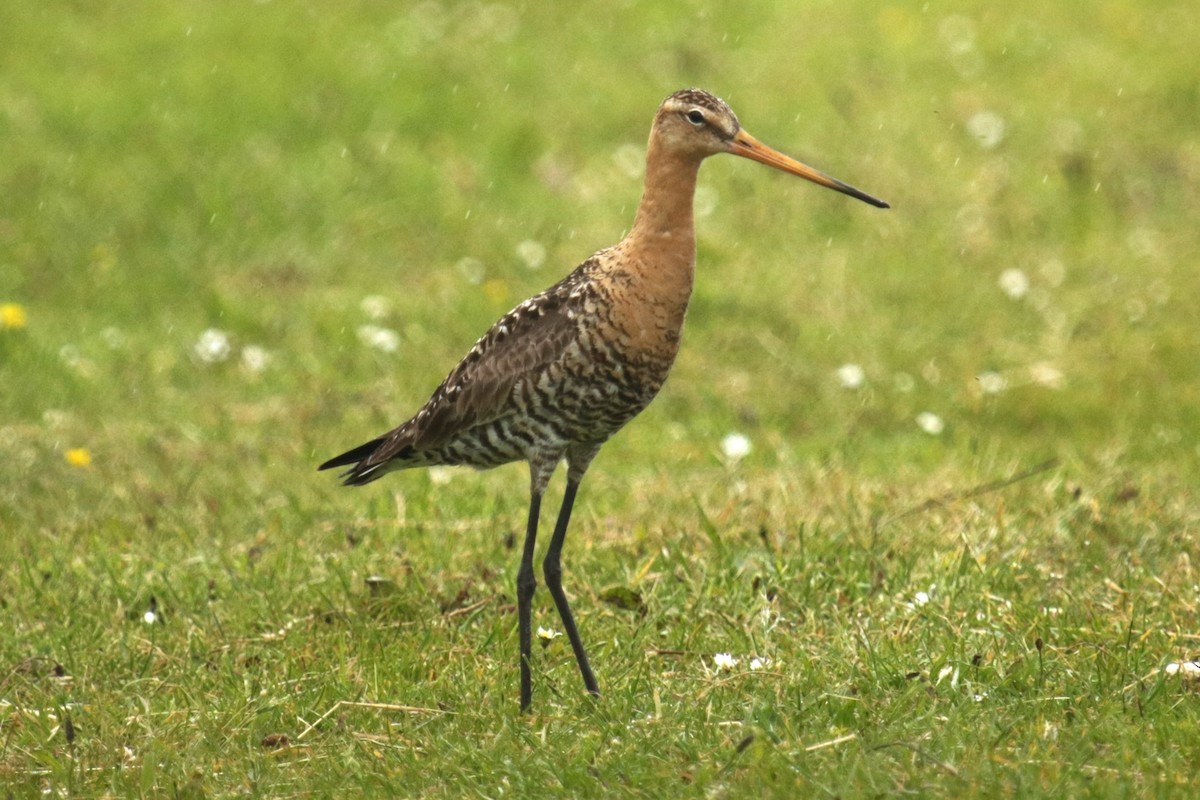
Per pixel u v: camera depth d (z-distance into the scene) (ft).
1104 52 78.02
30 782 28.84
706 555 37.68
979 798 25.25
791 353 54.95
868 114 72.13
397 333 56.29
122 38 77.71
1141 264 60.80
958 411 51.24
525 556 32.27
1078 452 46.39
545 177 67.46
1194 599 33.60
